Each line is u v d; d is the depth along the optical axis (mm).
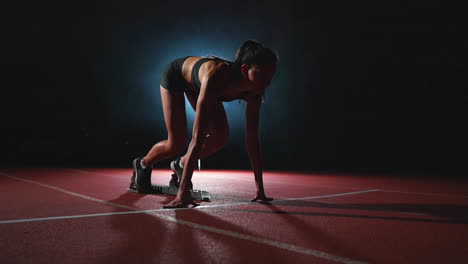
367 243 1591
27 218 2092
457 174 6629
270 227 1885
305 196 3219
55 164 9328
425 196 3289
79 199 2896
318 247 1521
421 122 12109
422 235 1744
